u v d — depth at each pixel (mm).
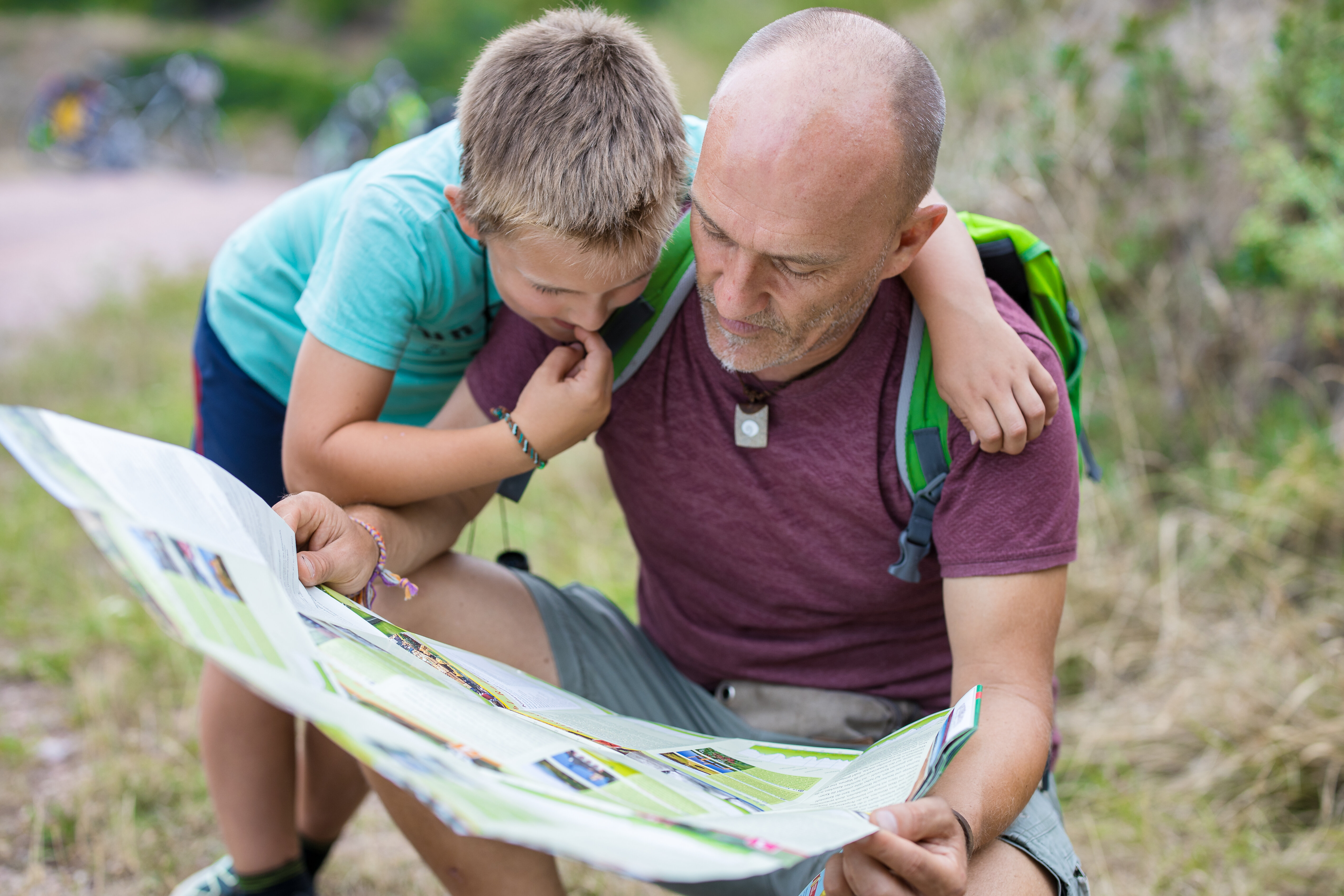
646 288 1540
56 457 955
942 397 1424
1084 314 3525
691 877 822
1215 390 3408
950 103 4730
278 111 21922
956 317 1420
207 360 2053
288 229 2008
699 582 1686
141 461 1069
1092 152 3777
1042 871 1359
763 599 1642
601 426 1627
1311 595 2811
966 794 1239
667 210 1473
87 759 2592
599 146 1399
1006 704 1365
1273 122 3307
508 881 1501
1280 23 3324
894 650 1643
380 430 1547
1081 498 3184
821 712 1647
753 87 1257
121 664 2979
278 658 954
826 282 1307
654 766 1181
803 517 1551
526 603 1672
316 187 2035
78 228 9617
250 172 19297
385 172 1703
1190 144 3656
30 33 23578
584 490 3773
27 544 3615
